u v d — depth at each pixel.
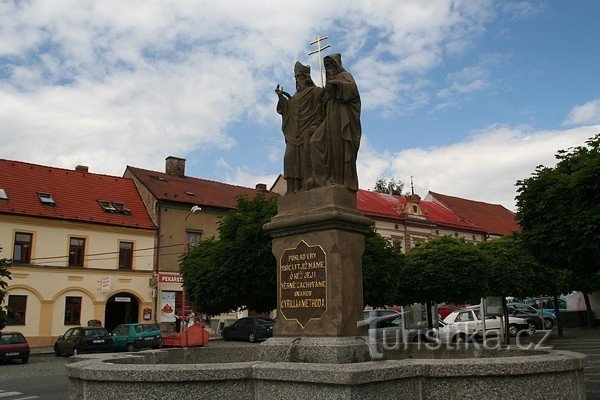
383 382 5.71
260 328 31.86
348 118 8.31
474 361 6.13
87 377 6.11
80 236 33.50
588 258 15.13
